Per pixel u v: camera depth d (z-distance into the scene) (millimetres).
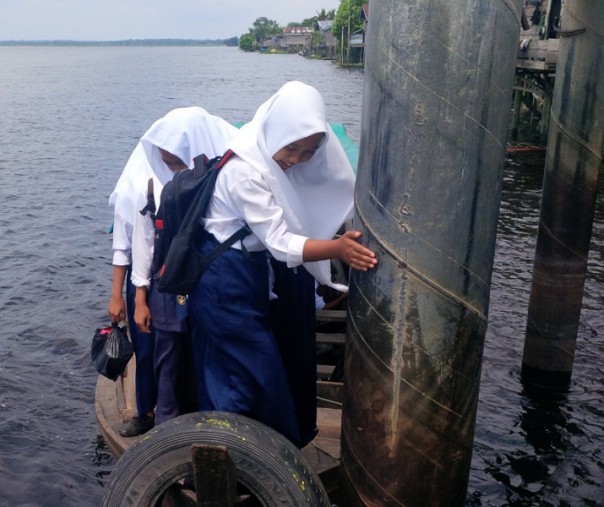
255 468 2830
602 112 5344
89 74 68250
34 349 6992
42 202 13430
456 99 2480
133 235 3543
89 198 13812
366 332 2748
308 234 3080
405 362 2678
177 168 3580
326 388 4164
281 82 53094
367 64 2709
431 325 2639
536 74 19297
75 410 5848
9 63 106562
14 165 17328
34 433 5508
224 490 2758
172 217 3107
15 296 8492
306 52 133625
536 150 18719
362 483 2898
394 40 2508
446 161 2523
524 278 8930
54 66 92500
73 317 7848
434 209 2559
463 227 2590
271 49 175250
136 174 3713
